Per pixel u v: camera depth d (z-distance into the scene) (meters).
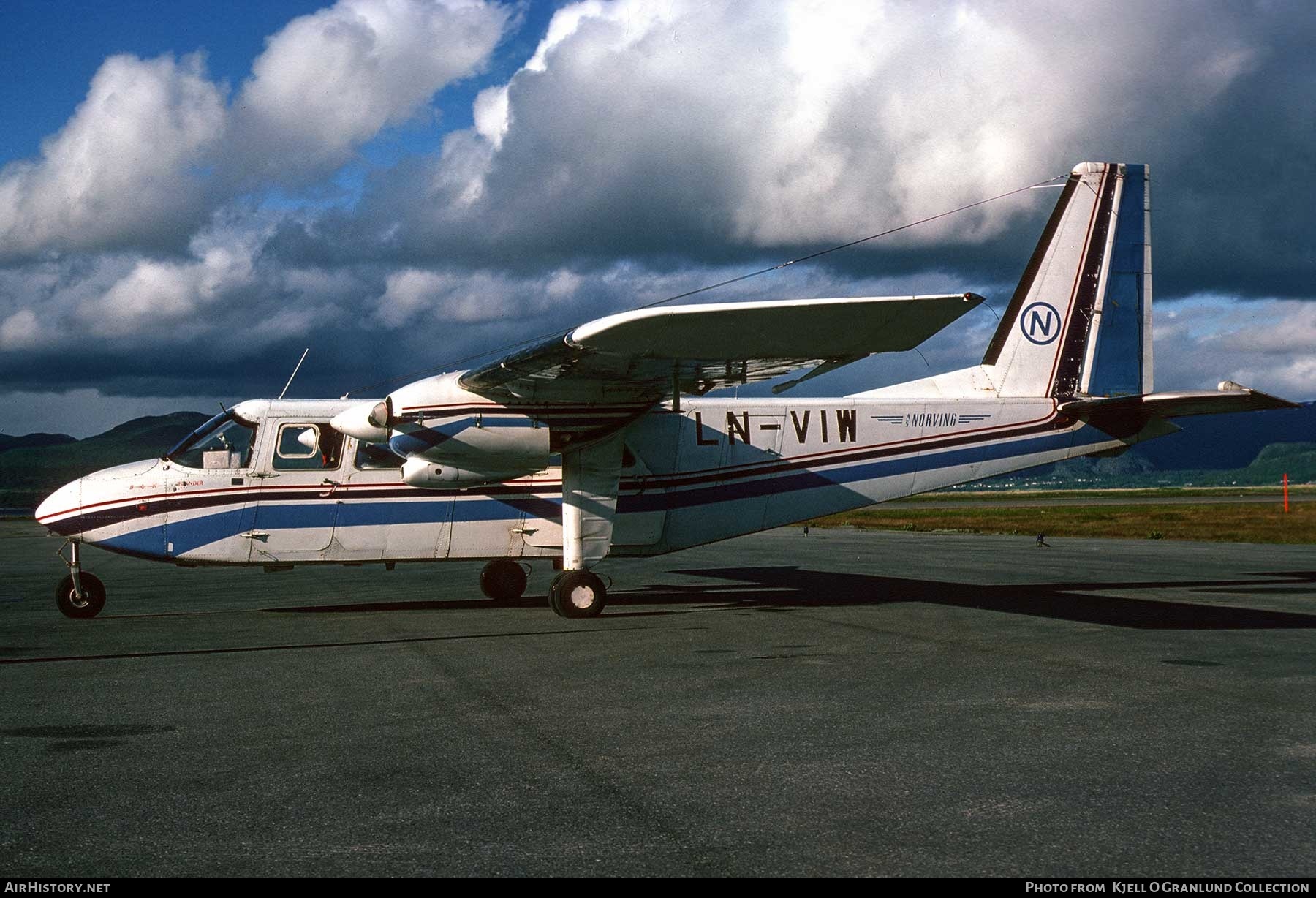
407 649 8.00
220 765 4.45
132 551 10.55
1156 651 7.61
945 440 12.11
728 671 6.86
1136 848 3.35
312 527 10.85
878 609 10.59
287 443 10.89
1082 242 12.34
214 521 10.68
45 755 4.62
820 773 4.29
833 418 11.90
